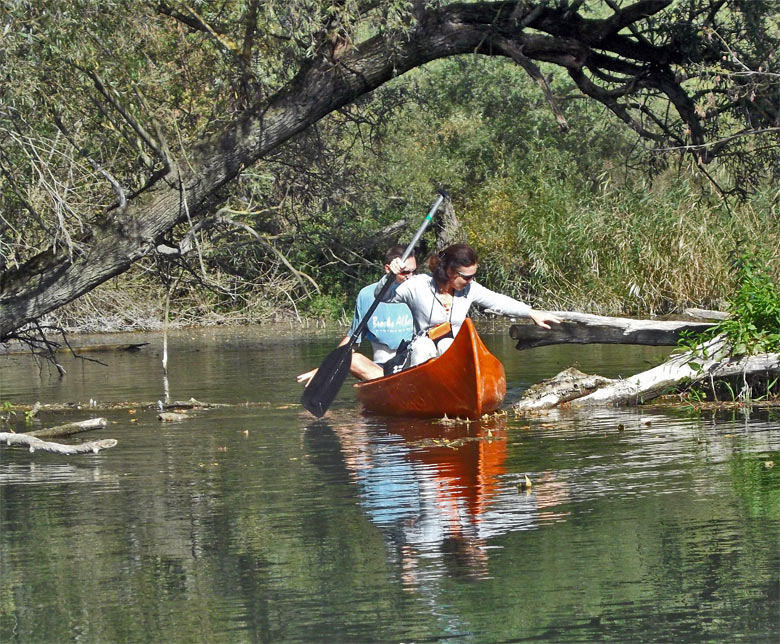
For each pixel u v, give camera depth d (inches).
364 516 286.7
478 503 297.4
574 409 464.1
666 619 211.5
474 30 539.2
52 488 330.6
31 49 441.1
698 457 350.0
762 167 611.8
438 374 437.4
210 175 530.3
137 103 519.5
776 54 541.0
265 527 278.7
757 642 200.5
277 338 883.4
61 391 578.2
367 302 490.9
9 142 472.1
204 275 521.3
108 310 1015.6
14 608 224.5
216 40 532.4
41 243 545.0
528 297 1017.5
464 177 1188.5
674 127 622.5
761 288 478.9
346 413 472.7
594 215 968.9
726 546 252.8
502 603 220.8
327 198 837.2
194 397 533.6
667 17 568.1
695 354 469.4
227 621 215.0
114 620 216.8
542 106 1192.8
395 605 221.1
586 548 254.1
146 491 323.0
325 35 521.7
